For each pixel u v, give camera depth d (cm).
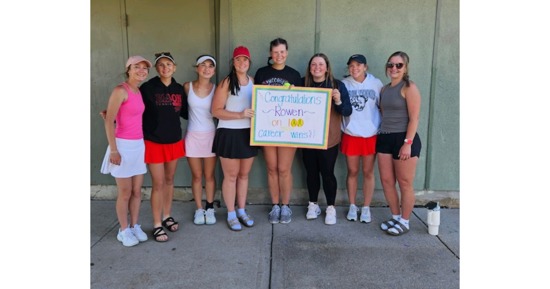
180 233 364
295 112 351
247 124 356
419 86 416
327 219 384
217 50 420
